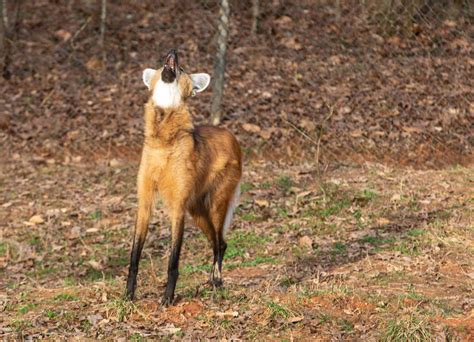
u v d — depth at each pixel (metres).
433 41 17.52
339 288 7.82
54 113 15.80
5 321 7.32
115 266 9.68
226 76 16.70
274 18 19.31
